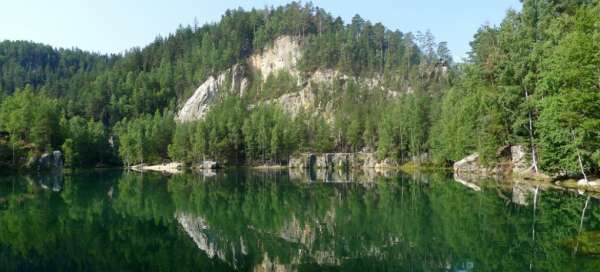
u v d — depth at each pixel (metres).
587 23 36.47
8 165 87.44
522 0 61.31
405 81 157.38
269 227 27.89
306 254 21.02
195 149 127.25
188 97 189.50
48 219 31.38
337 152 133.25
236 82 188.75
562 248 19.41
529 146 51.44
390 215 30.42
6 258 20.77
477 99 60.22
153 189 54.16
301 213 32.94
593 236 21.06
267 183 63.41
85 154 121.62
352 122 128.88
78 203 39.97
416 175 72.94
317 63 177.88
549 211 28.28
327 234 25.19
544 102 38.94
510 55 51.28
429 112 104.44
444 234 23.80
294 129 134.00
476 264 18.05
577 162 40.03
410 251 20.73
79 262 20.16
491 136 56.22
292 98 167.50
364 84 160.62
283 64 193.25
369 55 174.00
